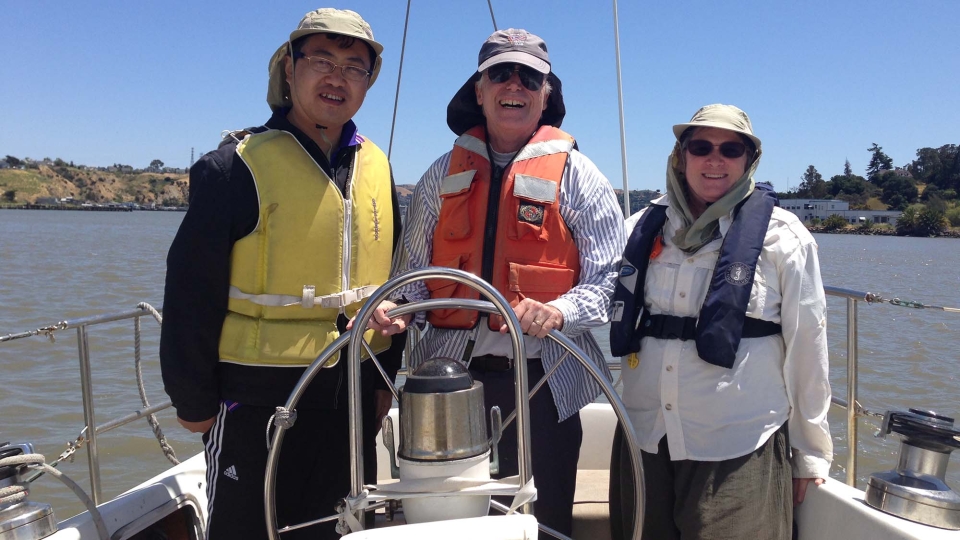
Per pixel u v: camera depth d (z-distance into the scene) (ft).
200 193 6.07
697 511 6.26
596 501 8.14
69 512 15.02
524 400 4.82
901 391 23.81
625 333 6.70
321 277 6.39
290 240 6.24
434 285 6.98
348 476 6.82
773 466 6.33
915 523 5.89
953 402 22.47
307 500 6.63
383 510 7.18
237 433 6.28
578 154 7.05
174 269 6.06
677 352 6.47
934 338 32.30
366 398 6.94
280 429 5.35
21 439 18.58
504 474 6.67
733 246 6.28
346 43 6.41
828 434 6.47
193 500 7.43
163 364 6.15
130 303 42.57
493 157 7.19
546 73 6.81
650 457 6.66
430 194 7.38
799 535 6.78
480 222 6.84
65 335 29.89
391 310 5.38
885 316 39.32
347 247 6.58
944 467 6.25
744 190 6.44
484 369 6.82
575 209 6.80
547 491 6.67
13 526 5.50
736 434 6.29
